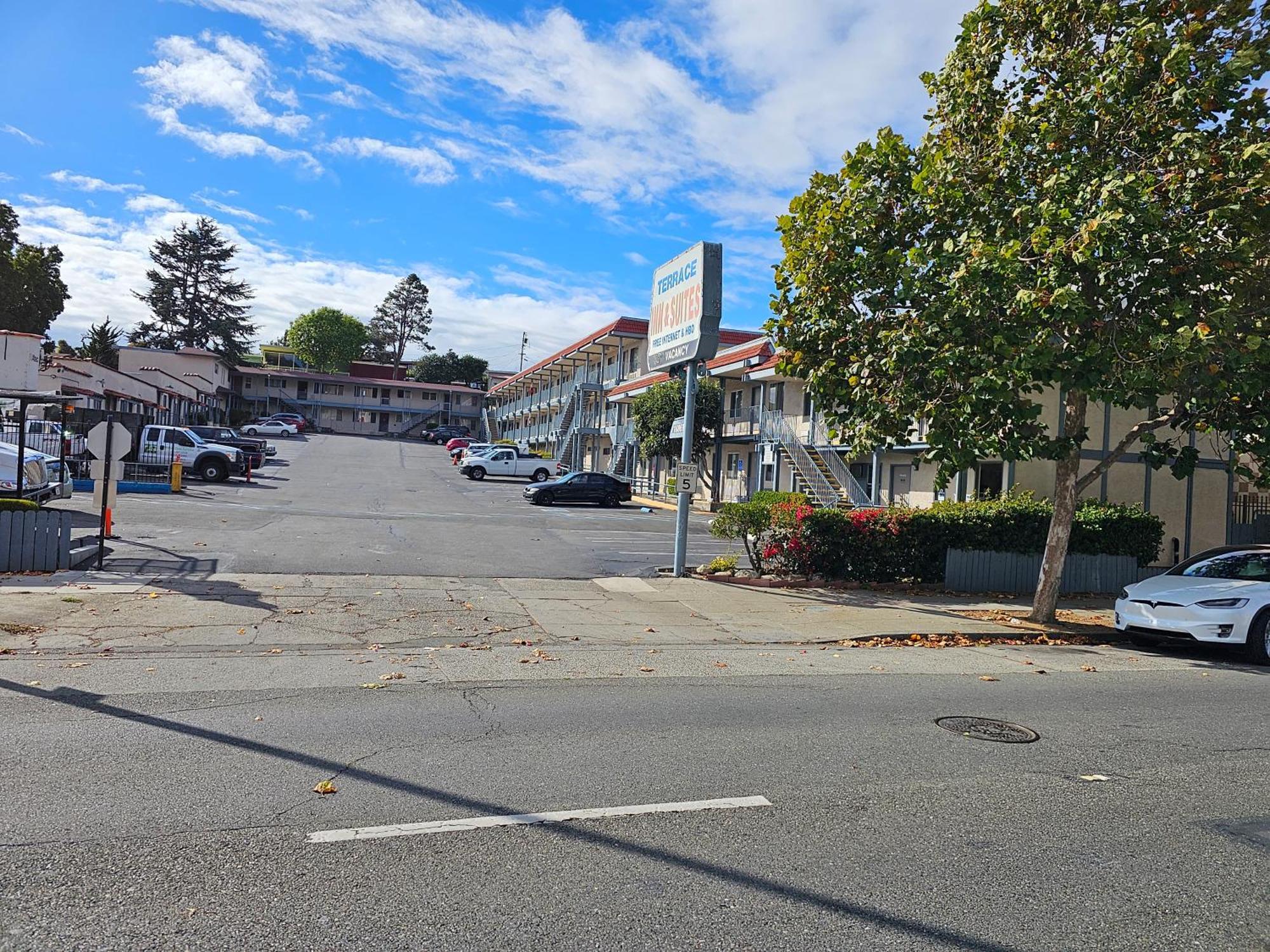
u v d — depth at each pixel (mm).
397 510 28250
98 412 33312
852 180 13812
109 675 7988
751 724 7004
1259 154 10172
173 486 29500
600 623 12188
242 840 4395
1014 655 11297
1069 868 4414
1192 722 7602
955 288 11680
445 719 6820
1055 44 12852
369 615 11695
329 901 3783
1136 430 13531
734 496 39344
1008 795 5477
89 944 3375
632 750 6133
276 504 27703
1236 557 12531
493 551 19281
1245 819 5188
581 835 4598
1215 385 11266
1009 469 21859
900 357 12203
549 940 3521
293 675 8320
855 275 13875
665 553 20781
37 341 32906
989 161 12867
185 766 5480
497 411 86750
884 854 4512
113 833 4418
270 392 90812
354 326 105938
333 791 5113
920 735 6840
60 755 5629
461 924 3625
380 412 95125
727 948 3512
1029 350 11023
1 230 52875
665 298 18578
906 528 16734
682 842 4559
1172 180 10898
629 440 47938
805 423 33688
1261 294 11172
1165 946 3656
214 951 3359
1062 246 10742
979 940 3658
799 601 14742
